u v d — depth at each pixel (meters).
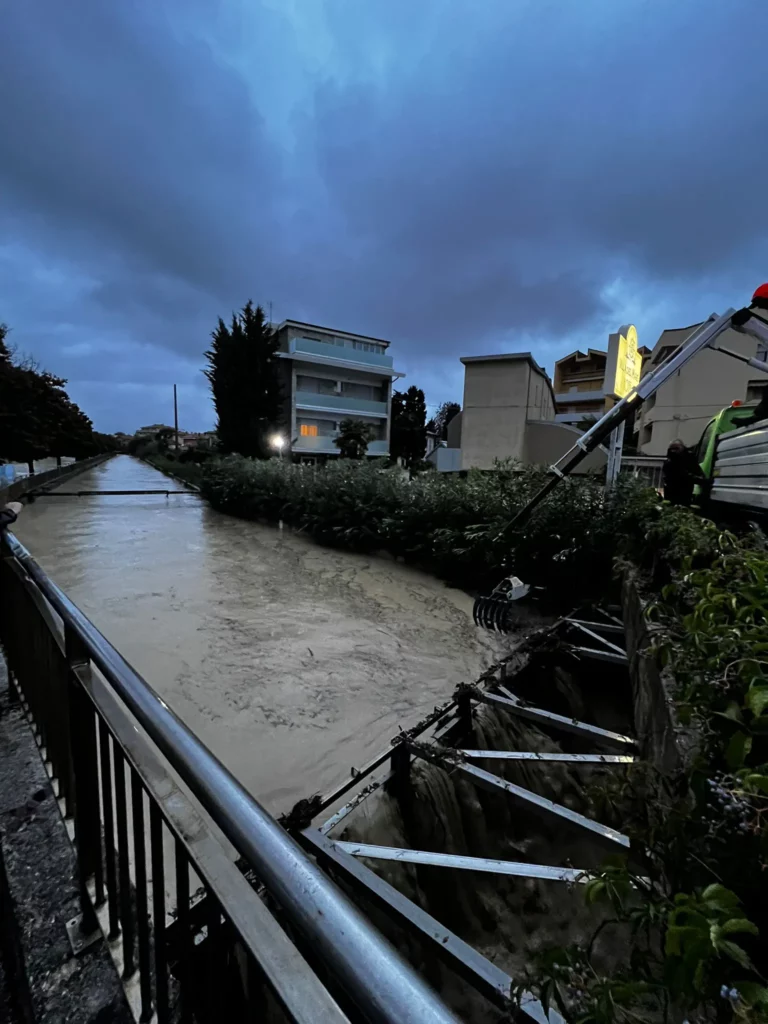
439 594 5.63
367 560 7.25
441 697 3.28
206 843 0.71
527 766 3.06
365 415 27.78
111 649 1.00
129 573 6.23
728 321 3.20
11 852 1.40
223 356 21.61
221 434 22.05
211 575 6.24
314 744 2.73
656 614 2.01
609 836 1.89
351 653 3.94
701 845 0.89
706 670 1.06
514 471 7.30
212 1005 0.77
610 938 2.16
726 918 0.60
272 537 8.96
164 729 0.74
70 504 12.72
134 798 0.94
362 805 2.30
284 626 4.50
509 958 2.17
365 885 1.75
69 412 21.66
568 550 4.84
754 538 2.11
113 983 1.09
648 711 2.06
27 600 1.92
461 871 2.46
